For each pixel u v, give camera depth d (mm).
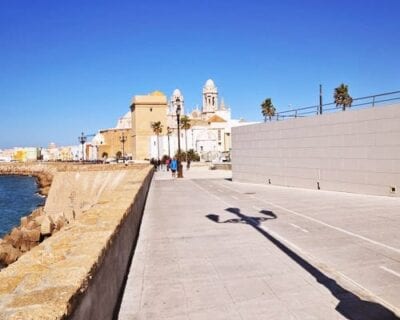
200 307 6434
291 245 10453
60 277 3652
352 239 10984
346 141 22375
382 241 10672
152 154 116812
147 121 127938
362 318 5957
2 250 32250
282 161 28641
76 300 3279
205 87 167875
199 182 35375
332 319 5922
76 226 6344
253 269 8406
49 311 2848
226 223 13852
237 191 25953
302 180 26484
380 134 20125
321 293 6973
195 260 9164
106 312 5062
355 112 21625
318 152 24781
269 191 25281
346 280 7625
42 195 95438
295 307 6387
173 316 6094
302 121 26234
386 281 7543
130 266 8711
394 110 19250
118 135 153375
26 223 44656
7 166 189500
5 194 98250
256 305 6480
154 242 11070
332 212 15727
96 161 130625
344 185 22703
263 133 30906
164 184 33312
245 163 33750
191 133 116875
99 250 4711
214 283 7559
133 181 17609
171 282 7645
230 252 9836
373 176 20688
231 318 6012
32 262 4195
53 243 5090
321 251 9797
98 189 67438
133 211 10656
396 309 6273
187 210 17391
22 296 3152
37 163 176000
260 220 14367
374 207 16609
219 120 136875
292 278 7781
